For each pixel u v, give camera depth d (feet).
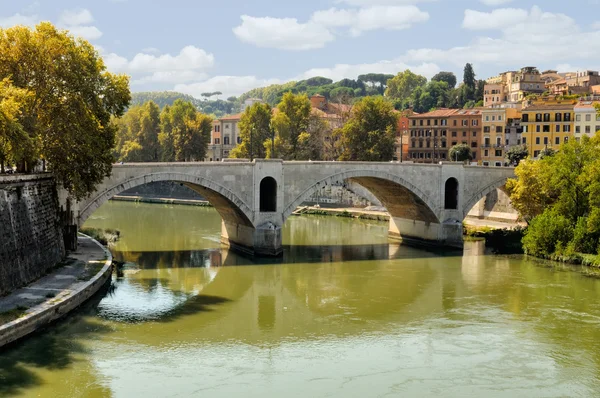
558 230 247.29
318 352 138.72
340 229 347.56
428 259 252.01
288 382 121.70
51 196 192.34
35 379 117.08
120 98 209.77
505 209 361.51
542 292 193.36
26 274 162.40
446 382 123.34
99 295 172.86
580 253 240.94
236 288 196.13
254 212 249.34
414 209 299.79
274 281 207.31
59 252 192.13
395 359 135.13
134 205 473.67
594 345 145.18
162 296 181.47
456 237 286.05
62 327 146.00
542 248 252.83
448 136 520.01
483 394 118.21
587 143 258.57
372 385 121.19
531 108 441.68
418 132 534.37
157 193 533.14
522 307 176.24
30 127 181.16
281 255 256.11
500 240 290.15
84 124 191.62
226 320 160.35
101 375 121.29
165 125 529.86
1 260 148.56
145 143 560.20
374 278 213.87
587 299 185.06
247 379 122.52
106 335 143.43
